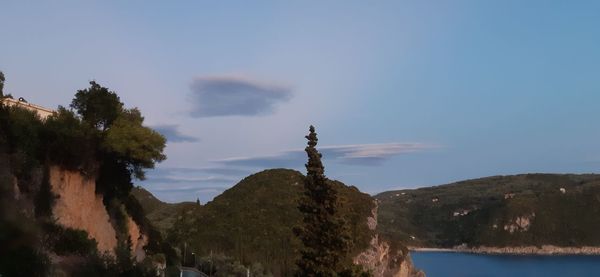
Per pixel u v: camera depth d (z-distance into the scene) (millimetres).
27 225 23797
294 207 126750
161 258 58812
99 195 45531
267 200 133625
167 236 111625
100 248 42656
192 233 123250
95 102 44875
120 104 47375
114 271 34969
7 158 32625
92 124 44500
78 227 38156
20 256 22688
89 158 41656
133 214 57406
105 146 42812
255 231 119312
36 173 35562
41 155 37344
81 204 40594
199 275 79188
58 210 36844
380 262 137625
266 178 145875
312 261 35562
